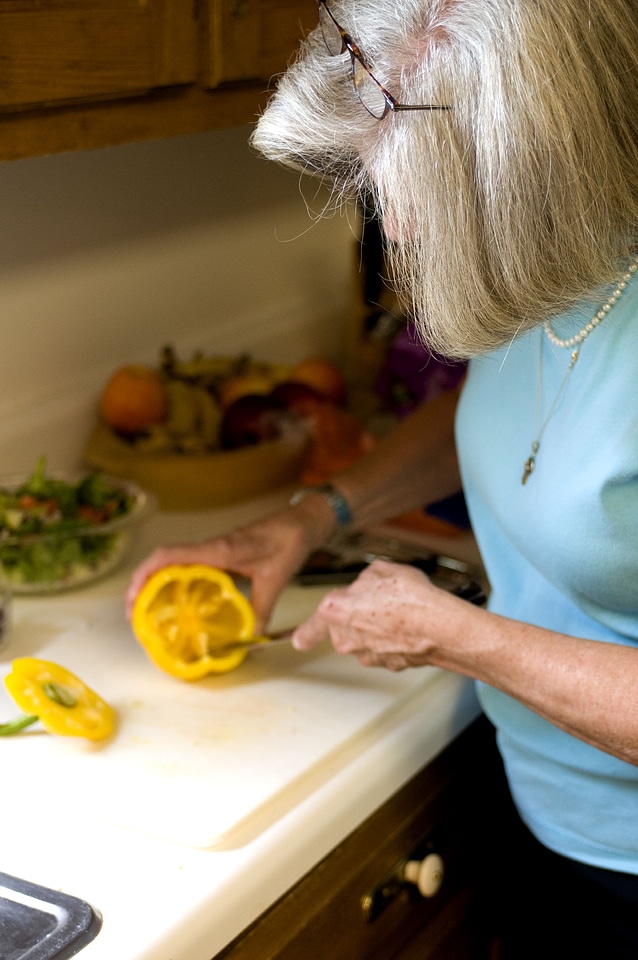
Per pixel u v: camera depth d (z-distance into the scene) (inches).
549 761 37.4
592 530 32.0
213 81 38.0
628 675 30.9
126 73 34.5
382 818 37.0
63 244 50.6
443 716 39.3
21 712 36.9
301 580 47.3
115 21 33.6
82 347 53.7
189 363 59.2
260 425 55.3
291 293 66.9
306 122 27.1
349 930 36.0
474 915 46.1
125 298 55.1
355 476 46.1
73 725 34.9
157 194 54.6
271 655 41.6
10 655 41.0
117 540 47.3
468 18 24.3
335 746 35.7
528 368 34.9
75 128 33.7
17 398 51.3
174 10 35.6
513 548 38.7
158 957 27.3
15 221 47.6
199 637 39.9
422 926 41.8
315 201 65.9
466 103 24.3
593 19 23.8
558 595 36.4
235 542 42.7
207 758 34.8
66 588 46.2
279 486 57.3
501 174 24.3
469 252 25.5
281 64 40.9
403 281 27.7
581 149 24.1
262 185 61.4
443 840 41.9
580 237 24.9
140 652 41.7
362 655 37.5
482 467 37.0
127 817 31.8
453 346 27.4
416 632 34.7
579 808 37.2
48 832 31.3
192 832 31.0
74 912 27.8
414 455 46.7
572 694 31.4
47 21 31.4
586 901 38.9
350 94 26.7
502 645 32.9
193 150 55.6
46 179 48.3
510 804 44.9
